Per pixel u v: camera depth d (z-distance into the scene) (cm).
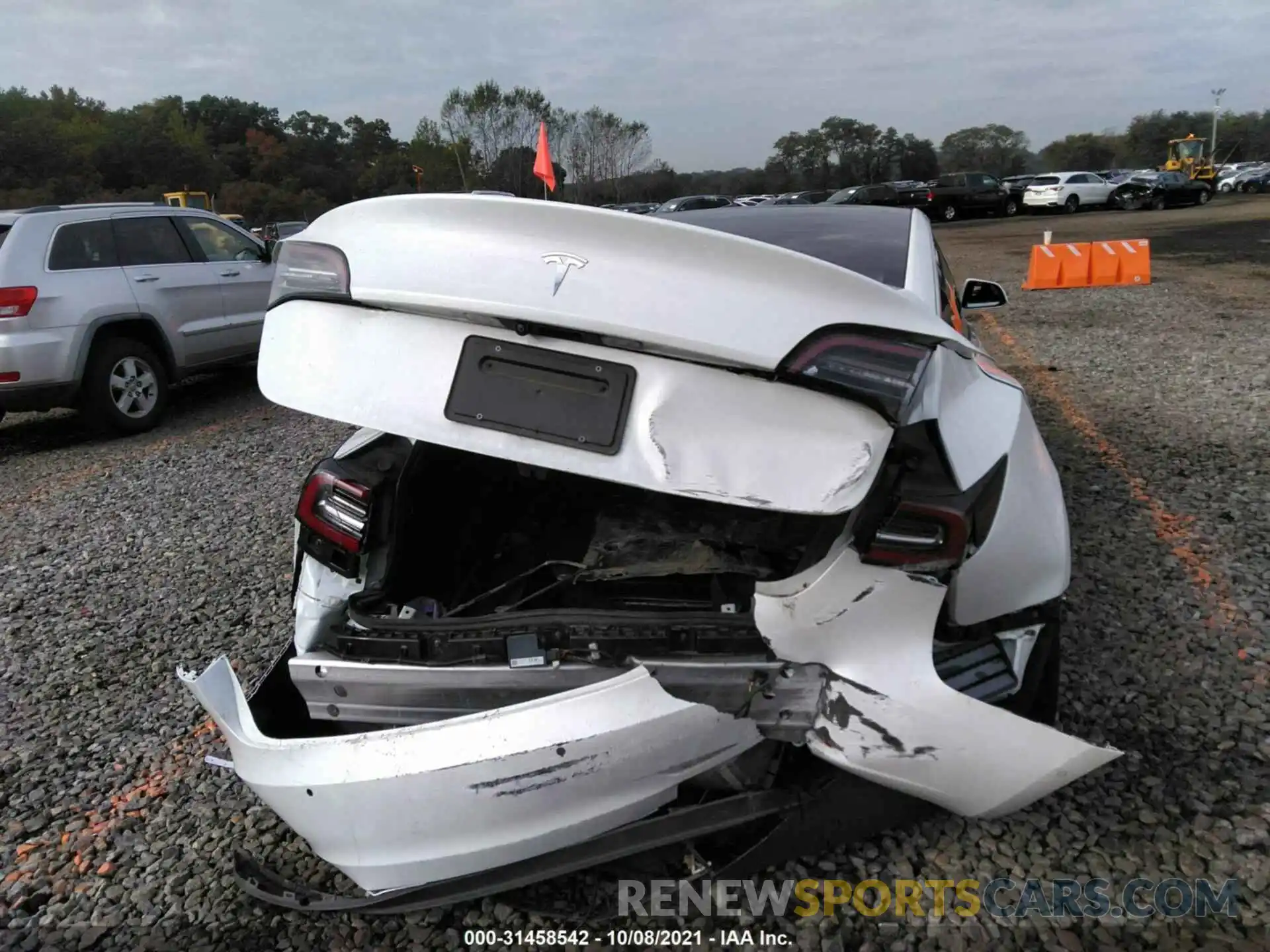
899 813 202
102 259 688
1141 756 239
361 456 211
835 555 171
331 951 202
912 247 262
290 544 442
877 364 159
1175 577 333
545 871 189
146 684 322
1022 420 232
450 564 234
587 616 183
